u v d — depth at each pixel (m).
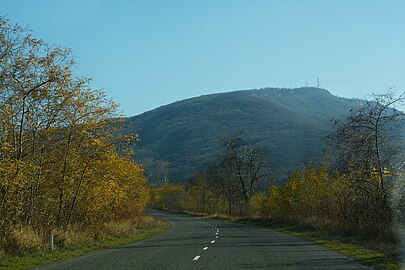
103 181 27.67
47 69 22.30
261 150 73.69
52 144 24.91
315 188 37.22
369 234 25.38
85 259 17.95
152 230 39.72
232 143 73.69
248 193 74.25
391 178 24.22
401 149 24.83
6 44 20.75
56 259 18.14
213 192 87.38
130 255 19.03
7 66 20.97
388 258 16.48
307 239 27.19
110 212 33.53
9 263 16.66
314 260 16.48
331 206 34.50
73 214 28.36
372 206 26.23
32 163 22.41
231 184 76.31
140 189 41.59
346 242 23.89
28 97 22.58
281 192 47.03
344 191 29.09
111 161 28.08
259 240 26.84
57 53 22.44
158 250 21.06
